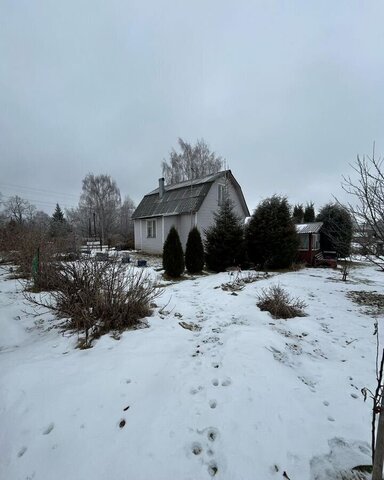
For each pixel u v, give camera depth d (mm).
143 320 4426
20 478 1794
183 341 3721
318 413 2336
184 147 30594
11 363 3086
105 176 46156
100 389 2566
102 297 4227
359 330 4418
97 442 2008
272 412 2289
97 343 3607
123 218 46719
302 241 13883
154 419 2211
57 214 51875
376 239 4664
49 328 4379
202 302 5996
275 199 12750
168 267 10266
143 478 1747
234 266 11773
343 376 2955
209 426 2146
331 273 11086
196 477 1758
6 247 11375
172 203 17141
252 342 3523
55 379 2709
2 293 6609
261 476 1769
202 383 2686
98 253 5953
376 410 1521
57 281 4656
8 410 2352
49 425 2178
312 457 1913
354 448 2000
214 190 16734
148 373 2838
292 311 5133
